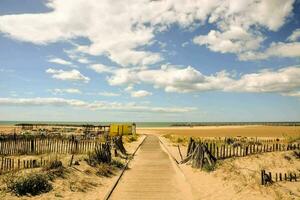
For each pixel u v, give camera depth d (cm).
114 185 1345
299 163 1995
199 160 1828
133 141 4828
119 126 6119
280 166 1875
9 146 2586
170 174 1667
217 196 1172
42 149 2673
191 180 1487
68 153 2455
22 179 1150
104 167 1650
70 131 6062
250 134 6712
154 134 7888
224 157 2053
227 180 1410
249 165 1836
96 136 4353
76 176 1412
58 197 1099
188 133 7750
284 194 1184
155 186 1350
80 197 1128
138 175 1638
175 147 3475
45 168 1405
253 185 1285
